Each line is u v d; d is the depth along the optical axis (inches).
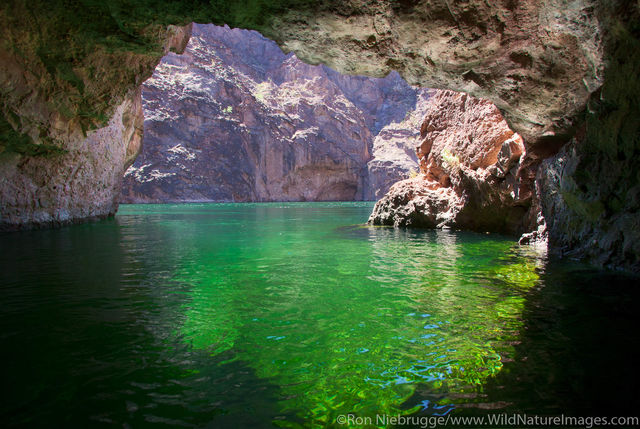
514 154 417.7
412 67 268.1
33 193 500.4
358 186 2206.0
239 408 98.2
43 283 220.2
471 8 213.5
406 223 577.0
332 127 2187.5
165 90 1689.2
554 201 336.5
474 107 525.0
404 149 2269.9
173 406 98.6
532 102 279.0
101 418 93.0
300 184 2052.2
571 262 277.9
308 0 216.8
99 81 366.9
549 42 227.6
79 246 366.6
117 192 763.4
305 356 127.4
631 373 112.9
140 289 208.5
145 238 432.8
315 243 397.1
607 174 243.8
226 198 1747.0
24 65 331.0
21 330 147.3
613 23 181.3
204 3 225.1
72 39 307.3
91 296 194.1
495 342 136.6
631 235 235.6
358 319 161.9
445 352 129.4
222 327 152.7
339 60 273.6
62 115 408.8
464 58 245.4
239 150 1813.5
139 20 246.4
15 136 395.2
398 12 219.3
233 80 1963.6
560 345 132.8
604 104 222.1
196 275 244.1
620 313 162.9
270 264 282.2
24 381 109.3
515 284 216.2
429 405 99.7
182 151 1667.1
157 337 142.2
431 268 265.0
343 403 101.0
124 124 718.5
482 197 487.2
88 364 120.2
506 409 97.3
